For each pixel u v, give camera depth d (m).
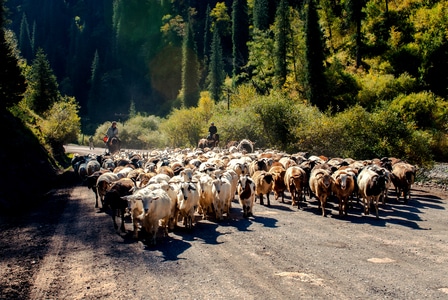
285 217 15.91
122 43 136.88
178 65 121.44
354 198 20.52
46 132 43.06
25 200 20.19
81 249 11.82
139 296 8.51
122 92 127.25
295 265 10.27
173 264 10.41
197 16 140.12
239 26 108.19
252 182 15.86
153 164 22.61
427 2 68.06
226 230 13.82
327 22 69.56
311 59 49.91
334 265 10.27
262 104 40.47
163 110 114.81
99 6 166.62
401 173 19.56
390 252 11.41
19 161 25.48
